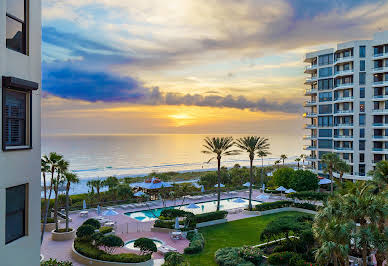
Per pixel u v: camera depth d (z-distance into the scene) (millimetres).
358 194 20750
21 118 9258
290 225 24328
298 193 44656
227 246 27672
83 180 89188
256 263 23172
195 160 178625
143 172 122125
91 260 22438
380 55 59688
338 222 17891
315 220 19484
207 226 34562
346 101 62812
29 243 9422
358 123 61438
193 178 91500
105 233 29312
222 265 22688
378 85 59750
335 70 66562
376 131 60719
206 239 29766
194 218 33438
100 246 26141
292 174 53188
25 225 9383
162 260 24172
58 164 28047
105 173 117125
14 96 8984
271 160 183500
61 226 32875
